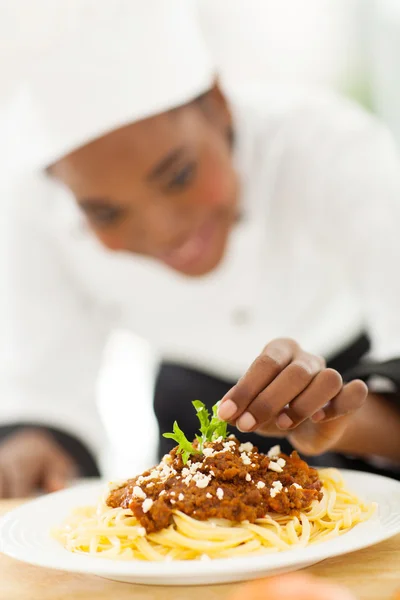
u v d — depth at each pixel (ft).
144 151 5.13
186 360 6.83
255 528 3.27
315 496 3.52
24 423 6.32
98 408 7.08
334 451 4.79
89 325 7.27
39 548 3.29
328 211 6.16
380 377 4.45
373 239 5.76
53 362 6.88
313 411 3.38
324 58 12.83
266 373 3.40
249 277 6.49
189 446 3.49
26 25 4.93
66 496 4.26
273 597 2.28
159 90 5.14
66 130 5.16
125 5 5.07
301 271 6.48
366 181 5.94
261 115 6.39
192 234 5.63
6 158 6.14
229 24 12.10
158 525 3.32
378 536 3.07
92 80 5.08
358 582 2.97
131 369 13.84
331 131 6.17
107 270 6.88
